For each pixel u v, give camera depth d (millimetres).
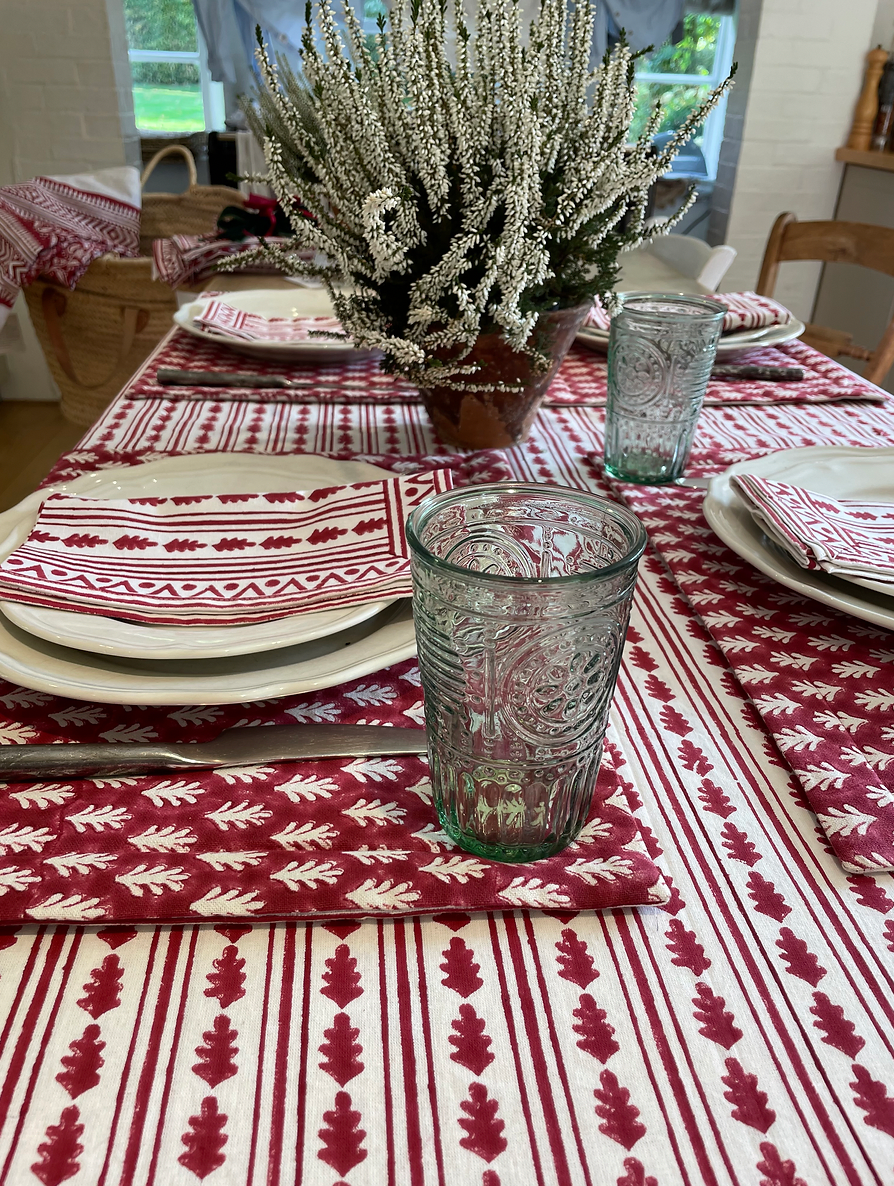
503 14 672
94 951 340
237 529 562
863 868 373
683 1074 301
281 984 330
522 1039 312
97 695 420
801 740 447
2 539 562
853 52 2850
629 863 369
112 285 2119
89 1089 292
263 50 674
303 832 387
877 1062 304
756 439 884
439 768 371
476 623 331
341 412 940
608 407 778
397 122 674
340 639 496
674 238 1847
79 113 2986
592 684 345
